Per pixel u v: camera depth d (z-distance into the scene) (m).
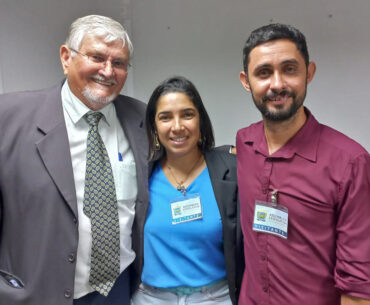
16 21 2.01
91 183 1.22
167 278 1.27
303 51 0.92
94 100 1.22
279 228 1.01
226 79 2.60
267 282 1.07
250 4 2.43
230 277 1.26
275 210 1.02
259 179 1.08
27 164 1.12
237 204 1.29
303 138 0.99
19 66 2.05
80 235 1.19
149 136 1.37
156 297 1.30
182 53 2.72
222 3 2.52
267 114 0.95
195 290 1.26
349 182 0.89
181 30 2.69
